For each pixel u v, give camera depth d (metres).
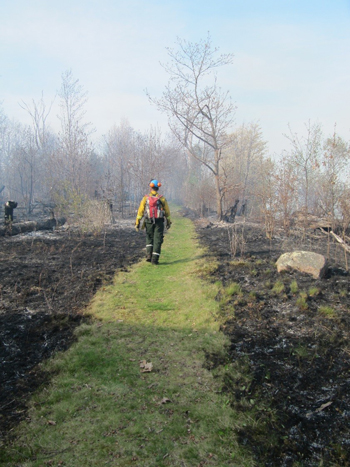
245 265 7.38
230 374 3.49
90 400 3.11
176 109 17.64
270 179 12.26
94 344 4.11
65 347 4.03
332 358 3.69
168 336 4.38
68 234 11.66
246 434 2.71
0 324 4.45
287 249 9.35
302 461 2.45
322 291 5.62
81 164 21.08
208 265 7.48
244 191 20.20
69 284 6.18
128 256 8.72
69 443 2.62
